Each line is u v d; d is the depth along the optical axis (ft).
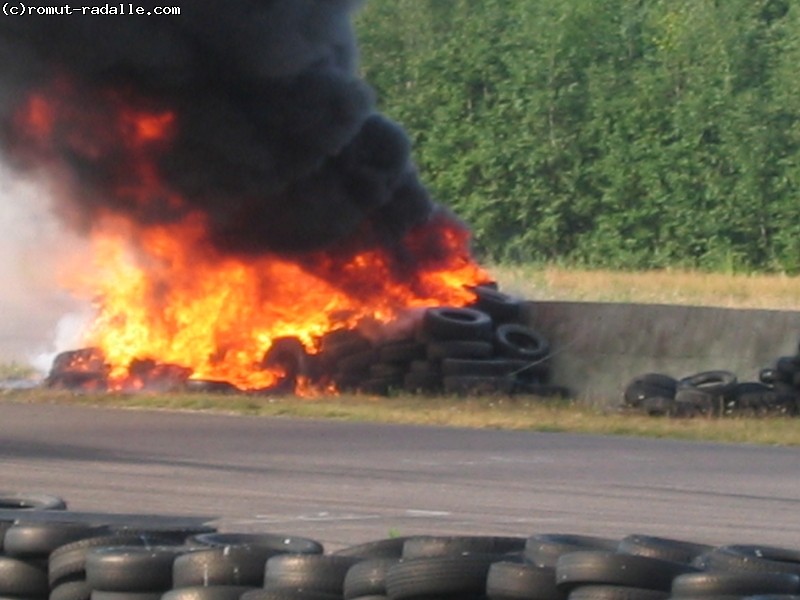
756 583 55.16
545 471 112.47
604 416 151.43
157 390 170.09
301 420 143.54
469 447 125.70
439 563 57.26
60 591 63.16
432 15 394.11
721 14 376.68
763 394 161.17
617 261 360.07
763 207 354.13
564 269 337.52
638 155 364.99
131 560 60.85
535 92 374.22
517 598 56.44
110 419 141.28
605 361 179.83
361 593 57.93
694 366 176.65
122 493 98.99
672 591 55.67
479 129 376.68
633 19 384.06
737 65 367.04
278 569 59.06
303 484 104.27
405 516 91.97
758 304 258.98
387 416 146.00
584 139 370.94
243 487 102.53
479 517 91.81
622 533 87.10
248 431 133.69
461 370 170.60
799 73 360.69
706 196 358.64
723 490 104.88
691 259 356.79
